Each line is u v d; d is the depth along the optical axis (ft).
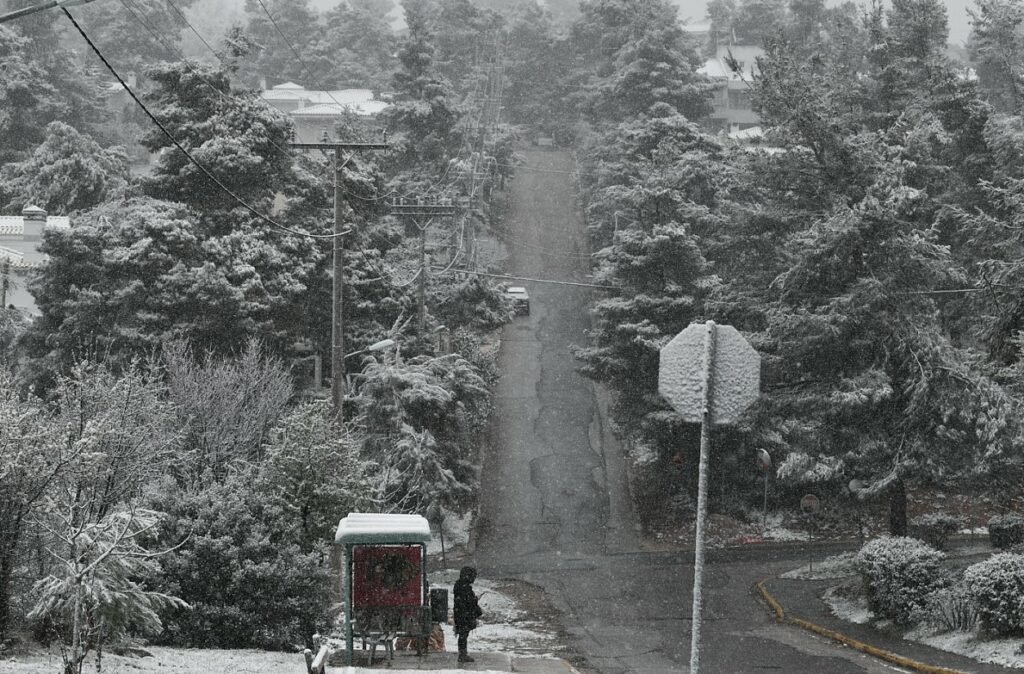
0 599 91.15
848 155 192.65
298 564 122.21
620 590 198.39
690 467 274.57
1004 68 350.23
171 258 234.79
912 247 179.11
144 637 114.93
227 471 152.66
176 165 261.24
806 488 273.54
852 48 294.87
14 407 91.09
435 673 89.86
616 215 410.52
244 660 102.78
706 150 401.49
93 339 226.17
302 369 250.78
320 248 262.26
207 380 159.74
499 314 330.75
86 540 87.04
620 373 273.33
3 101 502.79
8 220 344.28
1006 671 110.73
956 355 182.70
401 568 99.91
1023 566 122.01
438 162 474.08
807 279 191.93
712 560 233.14
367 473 197.16
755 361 42.24
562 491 284.41
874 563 146.92
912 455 180.75
